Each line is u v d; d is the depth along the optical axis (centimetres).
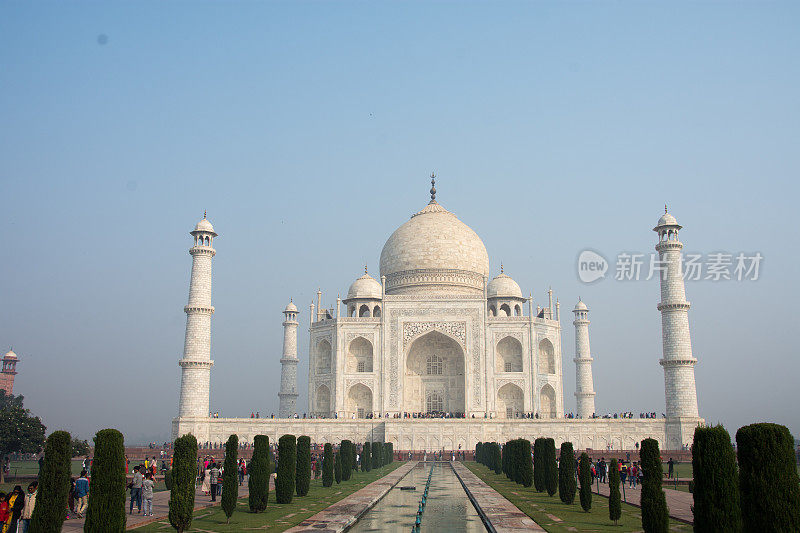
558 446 12281
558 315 14588
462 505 6009
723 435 3259
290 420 12519
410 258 15762
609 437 12275
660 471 4175
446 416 13788
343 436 12538
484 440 12450
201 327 12588
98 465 3722
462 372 14462
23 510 4069
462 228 16275
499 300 15300
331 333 14275
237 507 5728
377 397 13762
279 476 6009
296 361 15888
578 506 5819
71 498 5294
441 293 15250
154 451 12244
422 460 12188
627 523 4828
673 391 12200
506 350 14325
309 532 4322
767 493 2961
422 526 4825
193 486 4397
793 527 2914
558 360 14300
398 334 14038
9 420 8462
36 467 12075
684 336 12262
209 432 12394
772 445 2997
